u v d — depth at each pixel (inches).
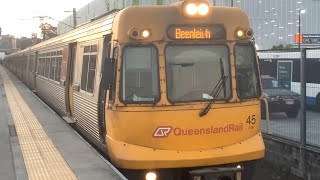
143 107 269.6
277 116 587.2
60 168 292.2
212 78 282.4
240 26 290.2
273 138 403.2
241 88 288.5
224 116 281.3
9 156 335.6
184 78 277.3
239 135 286.0
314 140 422.9
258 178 375.9
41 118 534.3
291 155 378.9
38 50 904.9
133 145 269.1
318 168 346.9
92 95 343.9
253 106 292.2
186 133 273.6
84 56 386.9
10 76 1905.8
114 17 292.8
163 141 270.7
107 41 315.0
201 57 281.6
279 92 640.4
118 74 269.7
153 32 274.8
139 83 271.9
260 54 857.5
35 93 967.0
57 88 583.8
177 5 280.4
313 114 497.0
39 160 315.3
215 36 284.7
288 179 369.7
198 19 281.1
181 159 268.1
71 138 395.9
